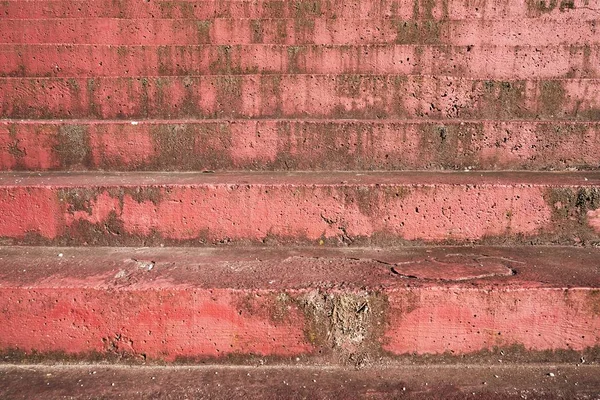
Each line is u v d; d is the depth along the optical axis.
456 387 2.79
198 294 2.96
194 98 4.55
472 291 2.93
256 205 3.60
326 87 4.49
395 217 3.59
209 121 4.20
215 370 2.98
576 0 5.24
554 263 3.28
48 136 4.18
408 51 4.76
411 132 4.12
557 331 2.96
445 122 4.11
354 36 5.16
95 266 3.29
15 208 3.61
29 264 3.32
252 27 5.17
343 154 4.17
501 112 4.46
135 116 4.59
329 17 5.36
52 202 3.60
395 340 2.98
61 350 3.04
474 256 3.41
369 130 4.13
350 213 3.59
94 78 4.55
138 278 3.11
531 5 5.28
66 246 3.65
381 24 5.11
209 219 3.61
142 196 3.60
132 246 3.65
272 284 3.01
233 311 2.98
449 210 3.57
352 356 3.00
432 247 3.60
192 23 5.15
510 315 2.95
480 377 2.88
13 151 4.20
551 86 4.43
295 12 5.37
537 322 2.95
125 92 4.56
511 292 2.92
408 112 4.49
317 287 2.97
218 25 5.16
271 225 3.62
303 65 4.83
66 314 3.01
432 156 4.15
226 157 4.21
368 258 3.41
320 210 3.59
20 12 5.32
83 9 5.35
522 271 3.16
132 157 4.21
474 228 3.60
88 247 3.63
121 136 4.18
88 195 3.60
